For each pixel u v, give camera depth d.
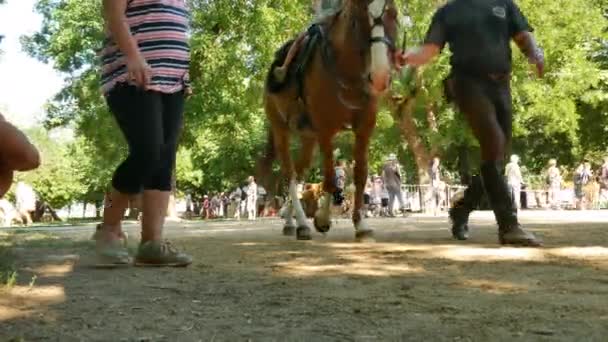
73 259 6.45
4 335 3.23
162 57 5.65
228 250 7.38
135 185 5.73
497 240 8.41
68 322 3.51
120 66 5.59
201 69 30.42
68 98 34.59
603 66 43.53
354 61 7.66
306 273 5.36
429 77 30.16
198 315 3.68
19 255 6.88
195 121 30.64
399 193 29.16
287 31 30.48
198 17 30.23
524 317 3.58
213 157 51.59
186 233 11.91
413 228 12.21
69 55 33.28
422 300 4.09
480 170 7.74
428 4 29.20
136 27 5.64
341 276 5.17
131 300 4.13
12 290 4.48
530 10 32.19
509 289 4.50
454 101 7.95
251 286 4.68
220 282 4.87
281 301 4.07
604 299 4.11
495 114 7.71
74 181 65.81
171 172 5.90
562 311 3.74
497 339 3.10
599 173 34.59
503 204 7.61
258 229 13.73
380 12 7.38
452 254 6.59
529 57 8.00
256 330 3.31
